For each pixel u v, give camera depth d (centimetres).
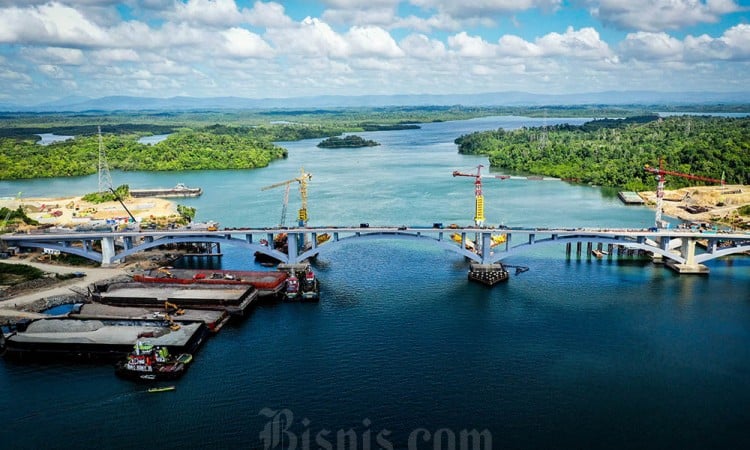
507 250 18938
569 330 14162
